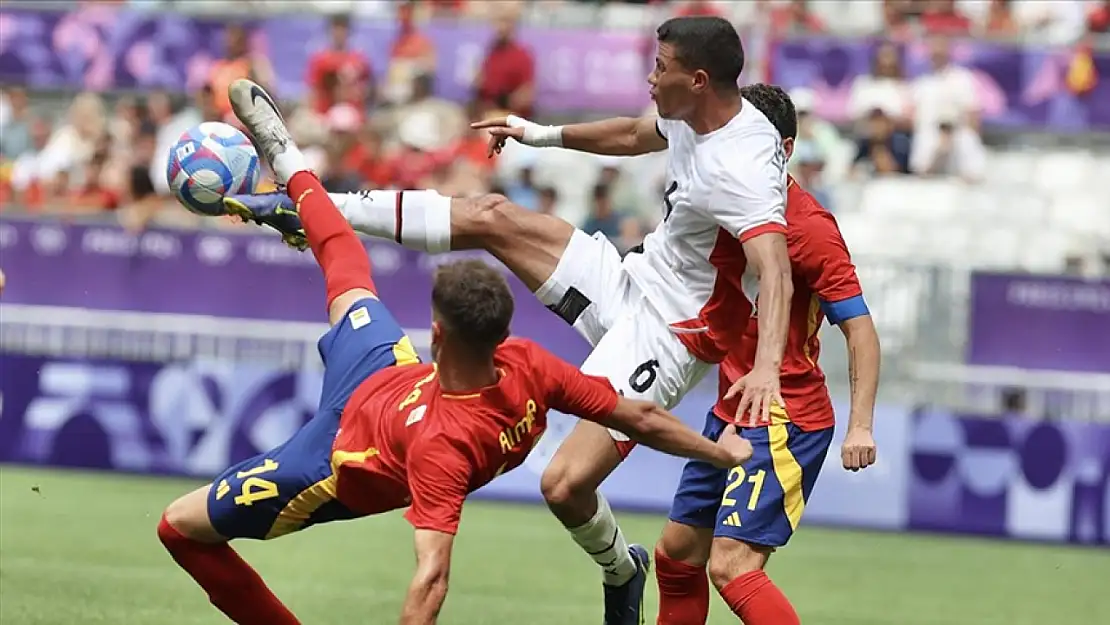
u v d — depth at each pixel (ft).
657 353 71.61
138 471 153.28
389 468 58.90
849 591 112.57
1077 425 146.61
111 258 157.79
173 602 92.32
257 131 67.10
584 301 74.13
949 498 147.64
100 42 203.72
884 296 153.58
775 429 70.23
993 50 194.59
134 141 187.01
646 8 203.92
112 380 154.81
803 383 70.95
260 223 69.51
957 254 187.73
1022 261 188.55
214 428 152.46
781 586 113.19
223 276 156.56
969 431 147.43
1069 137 197.57
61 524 121.90
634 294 73.26
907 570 124.06
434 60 197.88
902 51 193.88
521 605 98.48
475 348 56.44
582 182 189.78
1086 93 194.39
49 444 155.02
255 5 214.07
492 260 150.41
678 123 70.69
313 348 155.84
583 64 194.90
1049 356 151.23
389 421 58.95
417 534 55.67
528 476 152.56
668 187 71.56
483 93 191.42
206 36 202.28
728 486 70.90
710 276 71.00
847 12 206.08
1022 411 151.74
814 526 148.05
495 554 119.75
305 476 61.41
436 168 181.47
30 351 158.40
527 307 148.56
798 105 180.04
